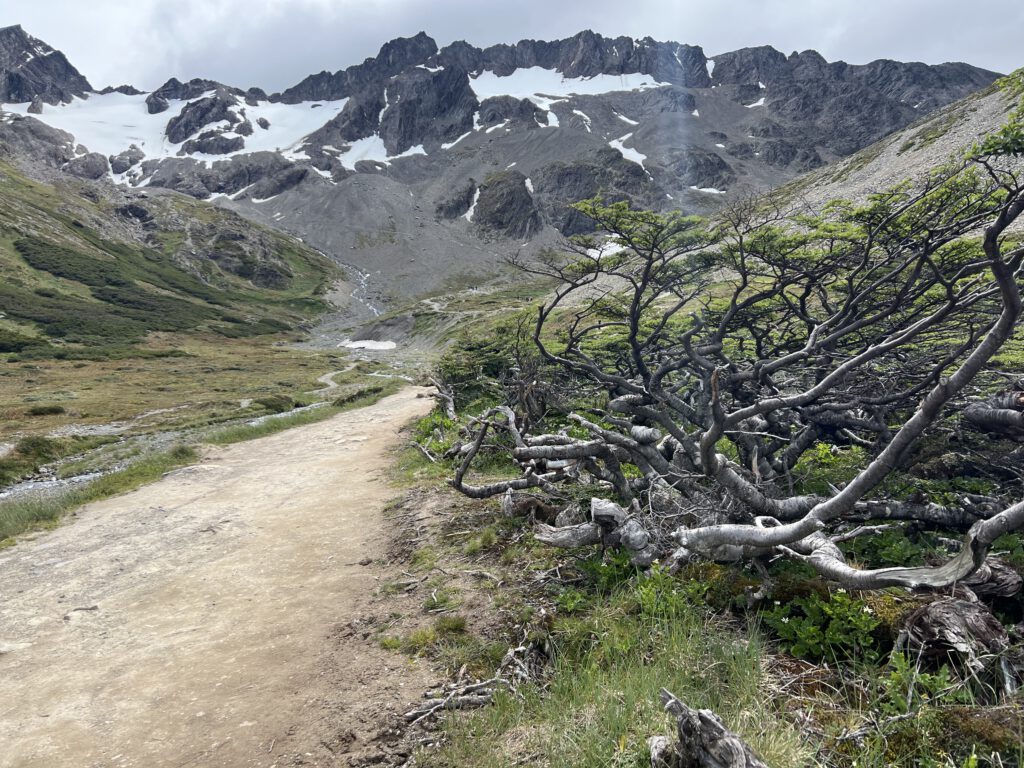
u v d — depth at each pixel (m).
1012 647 4.20
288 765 4.74
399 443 21.30
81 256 161.25
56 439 27.59
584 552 7.70
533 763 4.25
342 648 6.59
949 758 3.44
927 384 8.57
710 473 6.68
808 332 11.67
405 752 4.71
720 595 5.84
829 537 6.16
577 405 15.79
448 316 138.50
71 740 5.35
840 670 4.44
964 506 6.66
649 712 4.37
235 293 196.00
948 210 8.38
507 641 6.05
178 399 46.34
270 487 15.81
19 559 11.12
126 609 8.44
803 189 99.00
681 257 10.03
